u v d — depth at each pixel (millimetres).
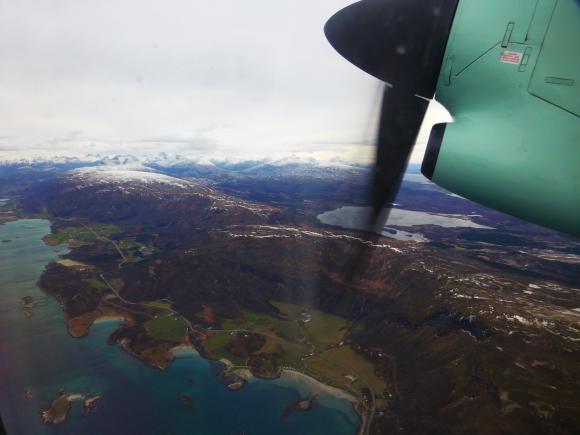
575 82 2109
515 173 2258
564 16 2113
